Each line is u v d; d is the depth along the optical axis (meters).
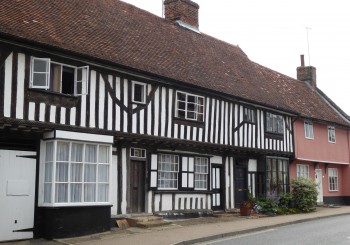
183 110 15.72
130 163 14.31
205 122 16.52
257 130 19.45
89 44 13.11
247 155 19.70
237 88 18.77
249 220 16.05
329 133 26.47
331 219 17.53
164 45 17.23
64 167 11.84
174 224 14.26
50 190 11.55
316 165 25.19
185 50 18.31
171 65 16.03
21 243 10.92
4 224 11.02
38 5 13.24
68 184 11.86
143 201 14.70
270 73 26.08
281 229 14.02
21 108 10.84
